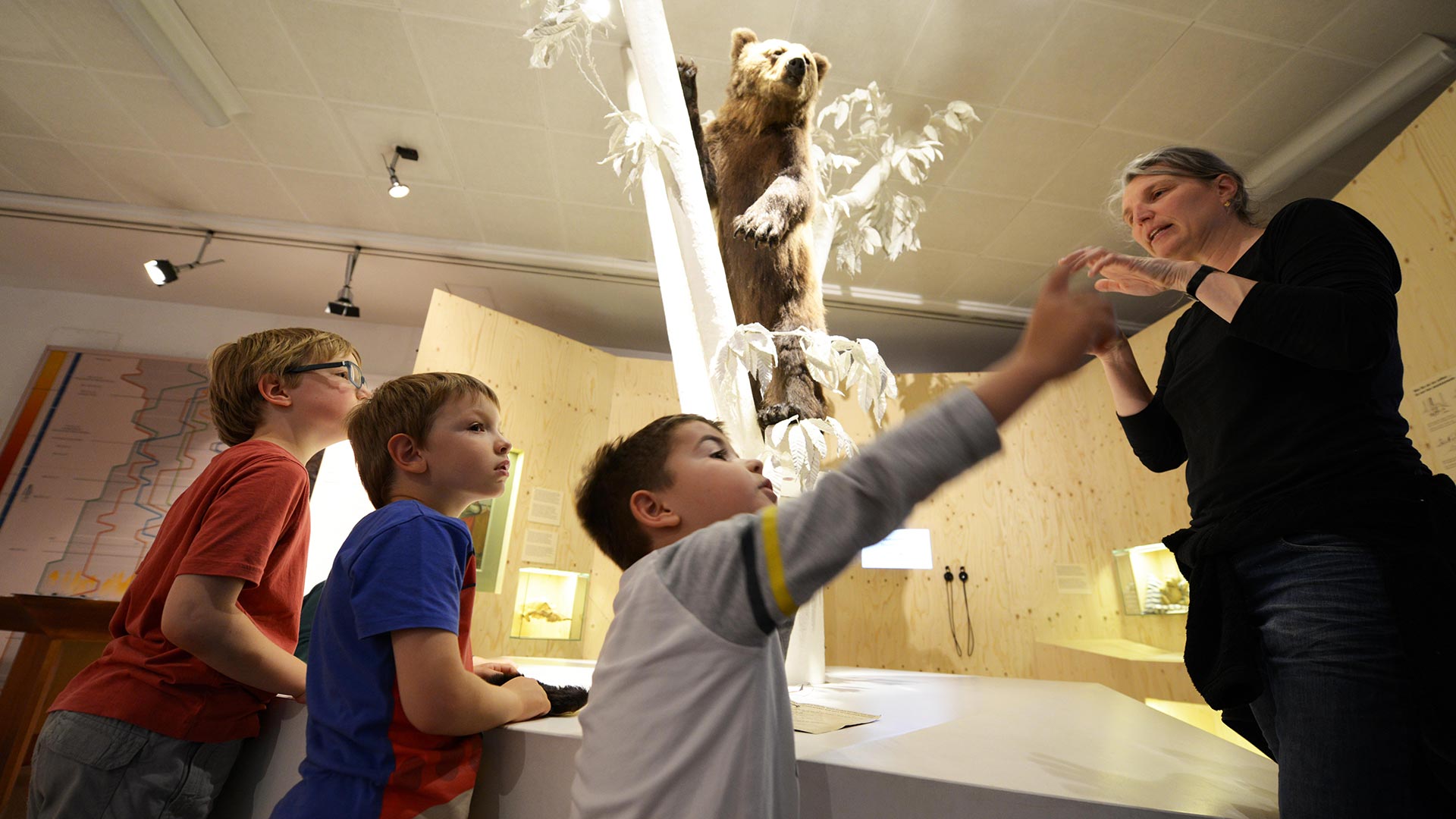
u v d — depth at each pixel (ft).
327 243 17.71
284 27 11.96
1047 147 14.11
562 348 17.49
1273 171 13.94
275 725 4.13
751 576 2.07
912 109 13.38
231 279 19.49
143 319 20.48
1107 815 2.88
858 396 6.98
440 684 2.94
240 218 17.03
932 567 17.97
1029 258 17.63
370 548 3.18
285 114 13.85
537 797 3.34
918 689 6.64
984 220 16.28
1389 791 2.50
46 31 12.12
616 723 2.22
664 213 7.22
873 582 18.11
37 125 14.35
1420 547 2.65
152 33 11.72
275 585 4.11
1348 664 2.63
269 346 4.73
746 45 8.55
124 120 14.12
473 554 3.72
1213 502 3.37
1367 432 2.93
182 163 15.30
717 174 8.38
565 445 16.99
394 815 2.90
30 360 19.56
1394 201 9.42
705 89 13.26
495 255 18.01
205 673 3.77
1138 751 3.92
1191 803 2.96
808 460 6.36
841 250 10.66
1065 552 17.35
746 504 2.78
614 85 13.00
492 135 14.25
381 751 2.95
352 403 4.86
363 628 3.00
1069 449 18.02
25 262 19.01
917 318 20.27
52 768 3.48
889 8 11.53
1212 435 3.41
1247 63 12.14
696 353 6.81
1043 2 11.28
